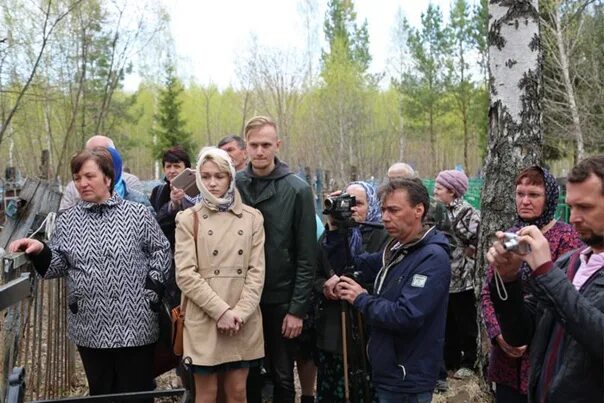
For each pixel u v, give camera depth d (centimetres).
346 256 360
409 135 4538
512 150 465
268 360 405
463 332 548
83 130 2769
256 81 4109
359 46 4700
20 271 367
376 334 321
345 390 365
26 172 3231
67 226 368
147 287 367
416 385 308
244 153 522
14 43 2002
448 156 5122
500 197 468
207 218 361
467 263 541
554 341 222
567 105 1964
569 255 241
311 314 408
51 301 460
